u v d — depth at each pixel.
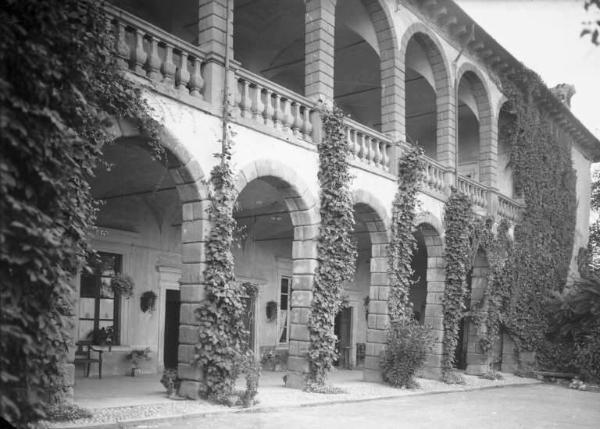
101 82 8.05
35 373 6.12
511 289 20.70
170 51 9.67
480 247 18.83
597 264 28.91
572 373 20.41
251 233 18.02
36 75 6.15
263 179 11.81
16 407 5.44
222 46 10.59
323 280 12.56
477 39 19.20
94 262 14.09
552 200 24.09
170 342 16.36
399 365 14.29
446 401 13.07
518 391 16.69
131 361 14.50
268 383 13.60
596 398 15.97
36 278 5.88
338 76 19.50
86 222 7.59
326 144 12.79
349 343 22.11
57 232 6.25
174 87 9.76
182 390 9.98
